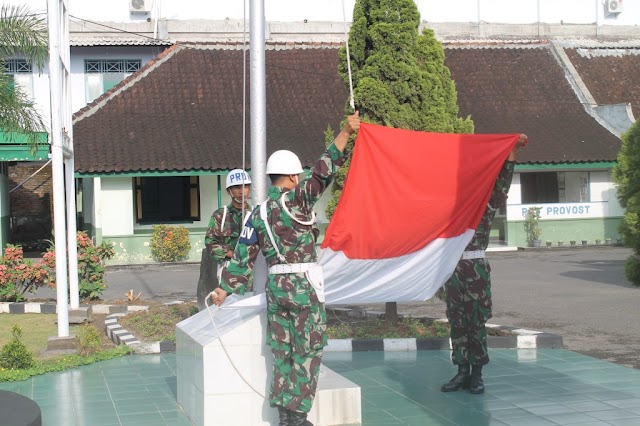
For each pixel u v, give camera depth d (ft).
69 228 41.37
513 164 24.47
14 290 47.96
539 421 21.84
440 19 108.06
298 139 83.41
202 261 35.27
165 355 32.24
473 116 92.12
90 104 85.92
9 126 40.45
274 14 102.94
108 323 38.73
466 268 24.62
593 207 91.20
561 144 88.58
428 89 36.19
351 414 21.88
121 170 76.48
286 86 92.07
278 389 19.74
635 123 50.47
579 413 22.59
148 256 81.61
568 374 27.61
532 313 42.57
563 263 71.67
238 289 20.21
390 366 29.45
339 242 22.00
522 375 27.53
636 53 105.50
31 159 65.62
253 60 24.97
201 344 20.97
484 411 22.97
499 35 109.19
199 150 80.12
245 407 20.85
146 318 38.55
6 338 37.01
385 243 22.40
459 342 25.16
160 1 98.07
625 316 40.68
